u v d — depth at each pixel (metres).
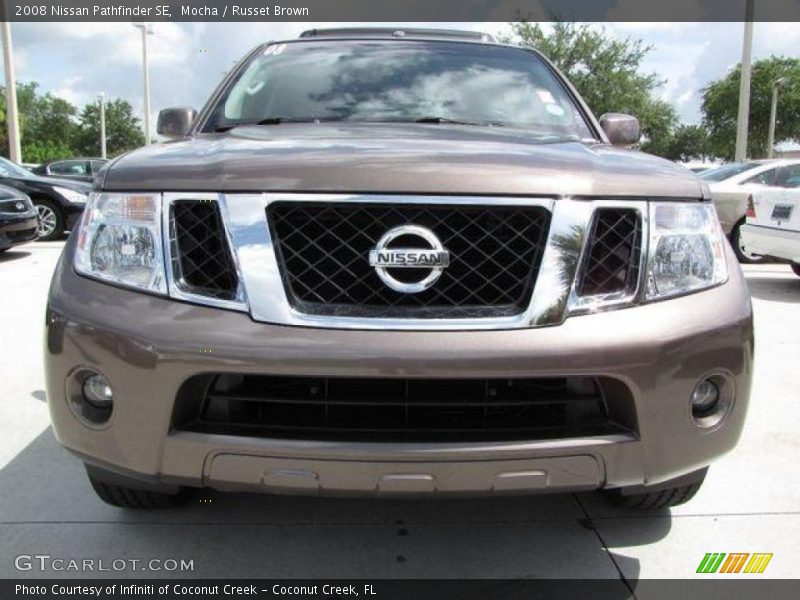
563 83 3.21
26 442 3.08
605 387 1.82
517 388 1.82
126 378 1.79
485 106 2.96
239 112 2.92
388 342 1.71
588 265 1.84
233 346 1.72
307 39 3.41
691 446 1.89
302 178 1.81
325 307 1.77
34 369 4.14
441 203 1.80
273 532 2.37
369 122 2.77
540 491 1.82
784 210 7.29
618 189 1.91
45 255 9.05
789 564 2.22
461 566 2.21
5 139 55.53
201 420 1.82
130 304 1.83
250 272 1.77
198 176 1.87
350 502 2.56
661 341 1.81
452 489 1.77
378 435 1.76
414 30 3.61
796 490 2.70
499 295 1.81
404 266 1.77
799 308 6.38
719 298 1.95
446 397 1.80
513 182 1.83
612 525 2.44
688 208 2.00
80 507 2.50
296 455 1.73
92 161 15.11
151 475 1.83
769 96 40.25
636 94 31.70
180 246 1.85
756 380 4.07
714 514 2.52
